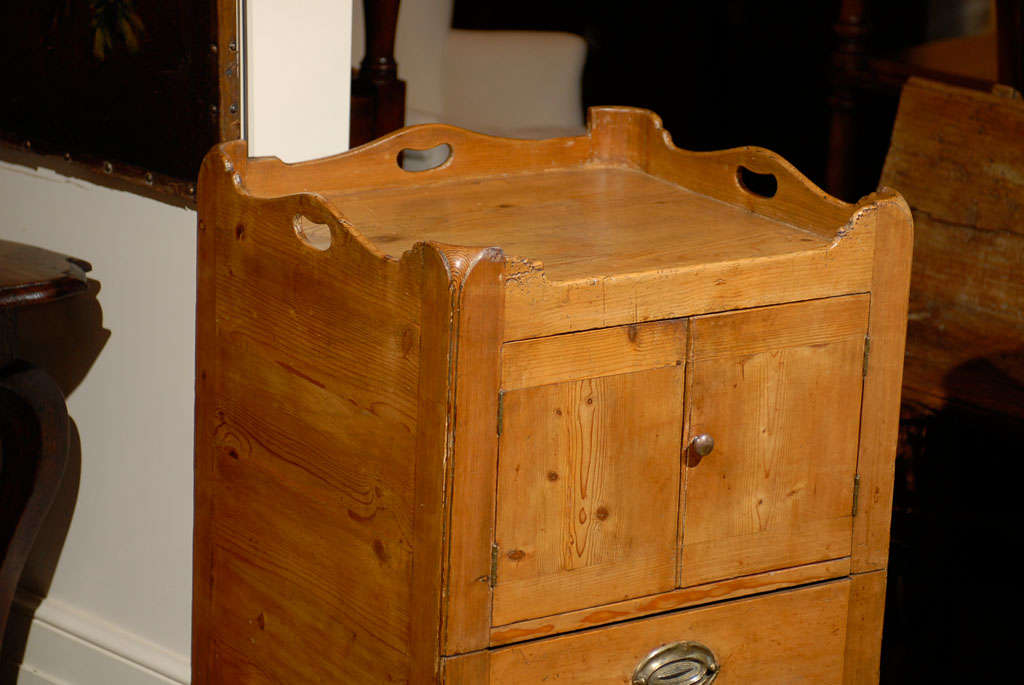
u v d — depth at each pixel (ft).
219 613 5.67
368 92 9.04
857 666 5.45
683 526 4.88
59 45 6.00
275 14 5.47
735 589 5.07
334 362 4.75
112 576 6.66
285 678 5.33
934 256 8.41
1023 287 7.96
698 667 5.07
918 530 7.96
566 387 4.49
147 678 6.53
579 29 13.43
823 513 5.17
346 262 4.60
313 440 4.94
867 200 4.96
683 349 4.70
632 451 4.69
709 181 5.78
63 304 6.46
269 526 5.27
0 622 6.11
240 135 5.53
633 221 5.38
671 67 13.87
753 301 4.79
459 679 4.54
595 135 6.20
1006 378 7.53
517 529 4.52
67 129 6.10
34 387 5.87
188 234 5.84
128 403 6.34
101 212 6.16
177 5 5.47
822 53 13.73
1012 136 8.01
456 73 11.07
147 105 5.72
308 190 5.50
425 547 4.45
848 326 5.01
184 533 6.28
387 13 8.91
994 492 7.92
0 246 6.06
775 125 14.08
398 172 5.74
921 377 7.57
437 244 4.22
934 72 10.07
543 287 4.34
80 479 6.66
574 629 4.75
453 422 4.29
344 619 4.93
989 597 7.86
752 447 4.94
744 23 13.94
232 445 5.41
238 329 5.26
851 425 5.13
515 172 6.04
